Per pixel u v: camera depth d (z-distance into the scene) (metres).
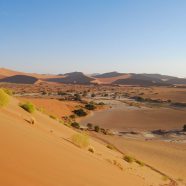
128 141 49.12
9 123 11.41
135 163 26.28
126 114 96.50
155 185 18.28
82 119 84.25
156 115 95.56
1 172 5.81
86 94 165.75
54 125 22.56
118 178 12.36
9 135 9.04
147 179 19.64
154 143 50.81
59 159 9.49
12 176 5.86
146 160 35.47
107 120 84.62
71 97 135.50
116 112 100.12
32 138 10.48
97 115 92.50
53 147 10.99
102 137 50.28
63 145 13.32
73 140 17.55
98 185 8.98
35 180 6.29
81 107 100.81
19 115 17.64
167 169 32.38
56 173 7.71
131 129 72.38
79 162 10.93
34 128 14.56
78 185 7.73
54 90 191.62
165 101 138.62
